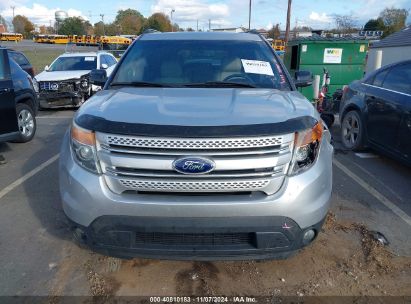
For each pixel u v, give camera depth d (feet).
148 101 9.17
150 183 7.74
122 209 7.82
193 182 7.66
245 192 7.89
